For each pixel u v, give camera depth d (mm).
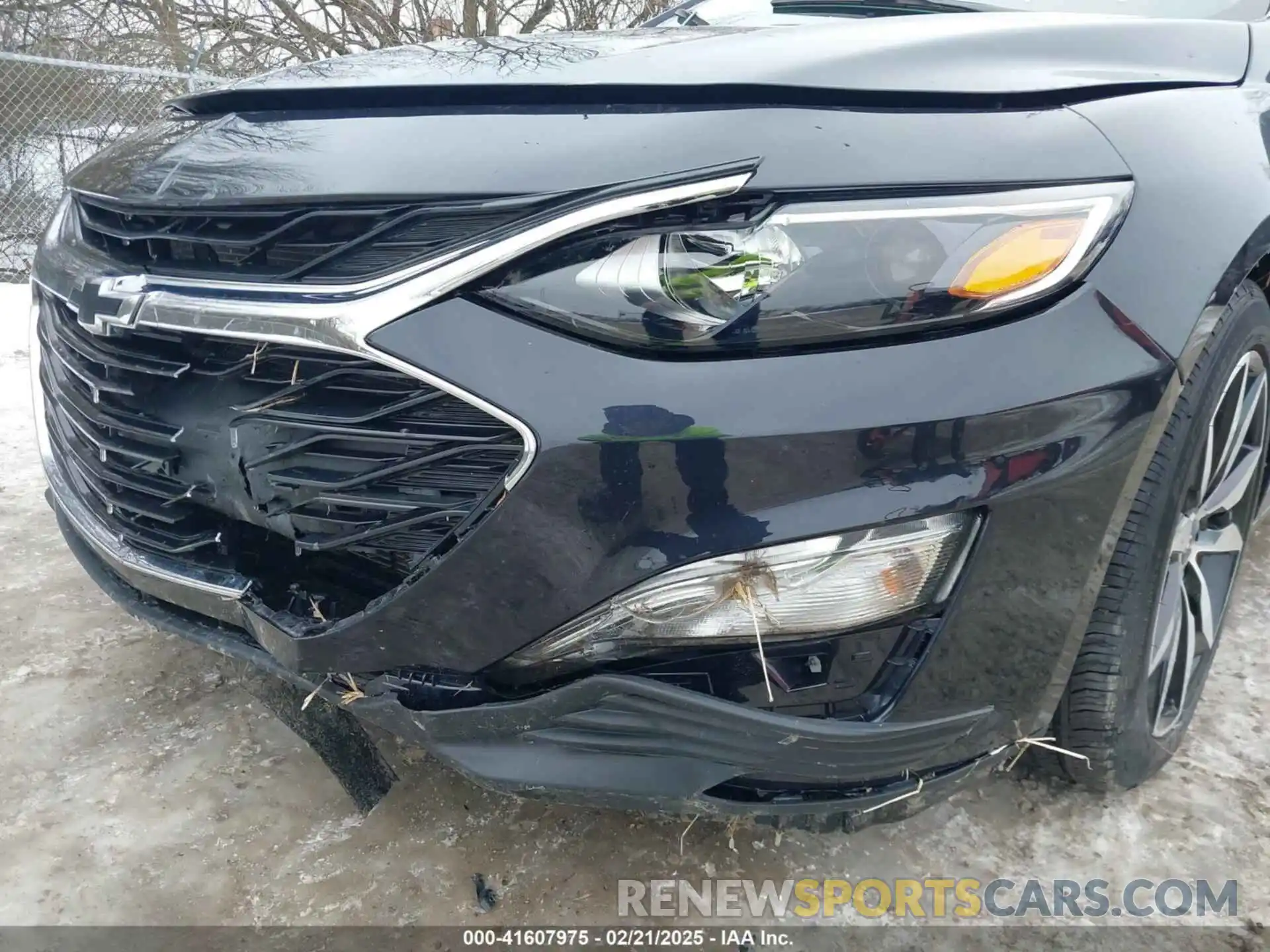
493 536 1297
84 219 1839
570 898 1646
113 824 1800
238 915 1606
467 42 2117
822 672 1368
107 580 1929
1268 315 1749
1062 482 1331
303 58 10234
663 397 1247
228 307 1408
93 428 1761
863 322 1275
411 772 1936
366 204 1377
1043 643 1443
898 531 1298
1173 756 1950
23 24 8539
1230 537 2031
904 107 1398
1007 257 1299
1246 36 2027
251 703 2156
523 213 1291
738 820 1609
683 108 1398
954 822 1804
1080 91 1507
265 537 1579
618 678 1316
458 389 1270
